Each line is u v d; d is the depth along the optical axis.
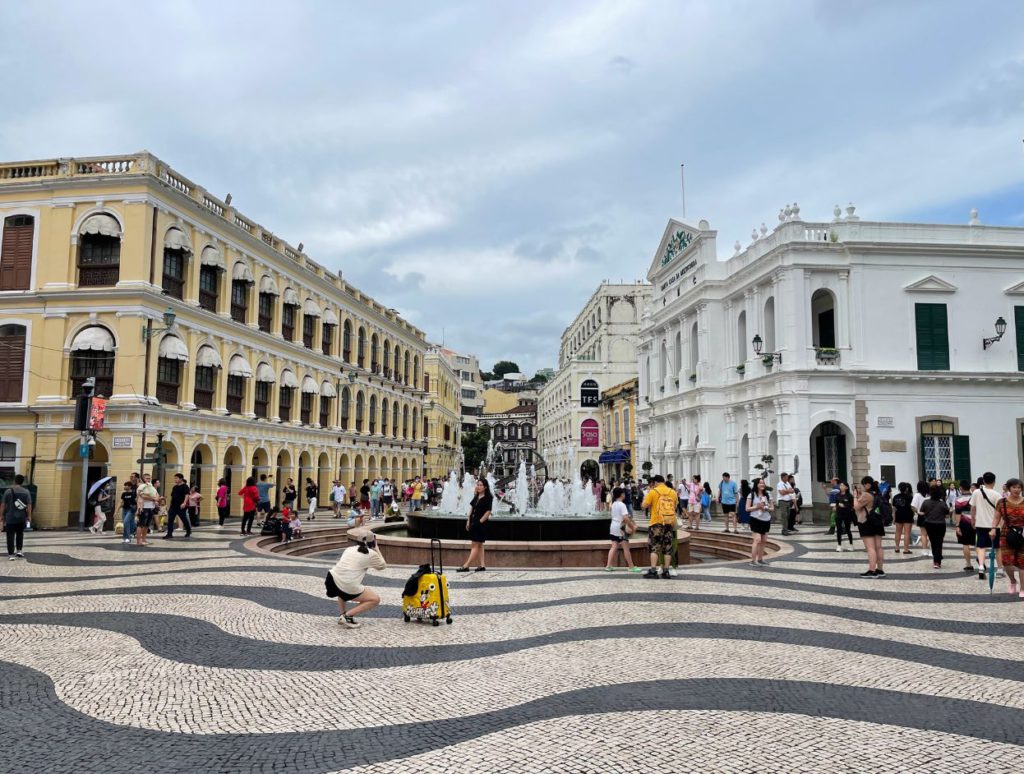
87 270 28.39
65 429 27.47
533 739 5.62
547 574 14.90
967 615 10.69
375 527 23.78
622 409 60.62
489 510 15.52
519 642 8.91
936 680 7.32
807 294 31.08
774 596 12.23
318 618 10.28
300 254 41.91
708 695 6.80
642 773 4.98
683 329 42.09
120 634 9.14
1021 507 12.35
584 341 85.00
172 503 22.53
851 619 10.37
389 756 5.29
